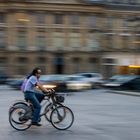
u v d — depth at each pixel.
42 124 16.19
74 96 34.38
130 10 82.19
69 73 80.06
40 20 78.62
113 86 43.53
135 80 42.53
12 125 14.96
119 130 14.72
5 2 76.44
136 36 81.75
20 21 77.25
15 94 37.28
